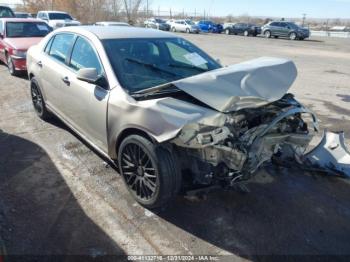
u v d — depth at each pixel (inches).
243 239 122.5
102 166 168.7
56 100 193.0
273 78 137.8
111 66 147.2
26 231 121.8
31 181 153.7
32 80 224.7
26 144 191.6
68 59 180.2
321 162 171.8
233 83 128.0
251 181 160.2
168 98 125.8
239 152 123.0
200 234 124.0
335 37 1517.0
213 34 1467.8
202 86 123.9
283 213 137.8
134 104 129.0
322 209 141.8
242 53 693.3
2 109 253.9
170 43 174.7
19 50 358.6
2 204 136.1
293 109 135.2
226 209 138.5
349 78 435.8
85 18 1573.6
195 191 132.2
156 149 123.9
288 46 911.7
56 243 116.9
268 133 133.3
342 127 241.6
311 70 496.4
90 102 152.6
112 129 140.5
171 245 118.3
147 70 153.1
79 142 195.9
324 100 317.7
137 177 136.3
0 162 169.9
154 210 136.2
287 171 171.6
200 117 117.4
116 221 129.3
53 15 896.9
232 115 124.0
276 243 121.2
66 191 147.0
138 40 166.1
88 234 121.9
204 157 124.7
